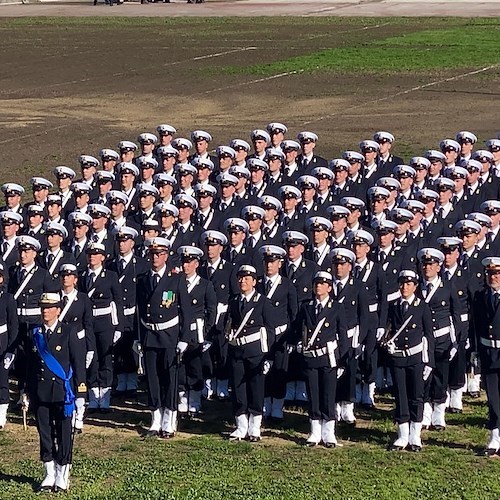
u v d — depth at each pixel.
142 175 22.61
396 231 18.83
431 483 14.70
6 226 19.31
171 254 18.66
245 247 19.09
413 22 72.19
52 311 14.71
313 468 15.30
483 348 15.93
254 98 45.84
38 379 14.52
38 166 35.50
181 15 81.25
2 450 16.33
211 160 24.12
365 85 48.03
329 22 74.00
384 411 18.09
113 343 18.19
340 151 36.03
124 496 14.24
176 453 16.06
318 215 19.92
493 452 15.82
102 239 19.86
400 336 16.06
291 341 17.25
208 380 18.86
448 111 41.97
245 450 16.16
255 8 86.19
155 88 48.94
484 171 23.47
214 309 17.66
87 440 16.75
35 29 73.06
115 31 70.81
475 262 18.38
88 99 46.81
